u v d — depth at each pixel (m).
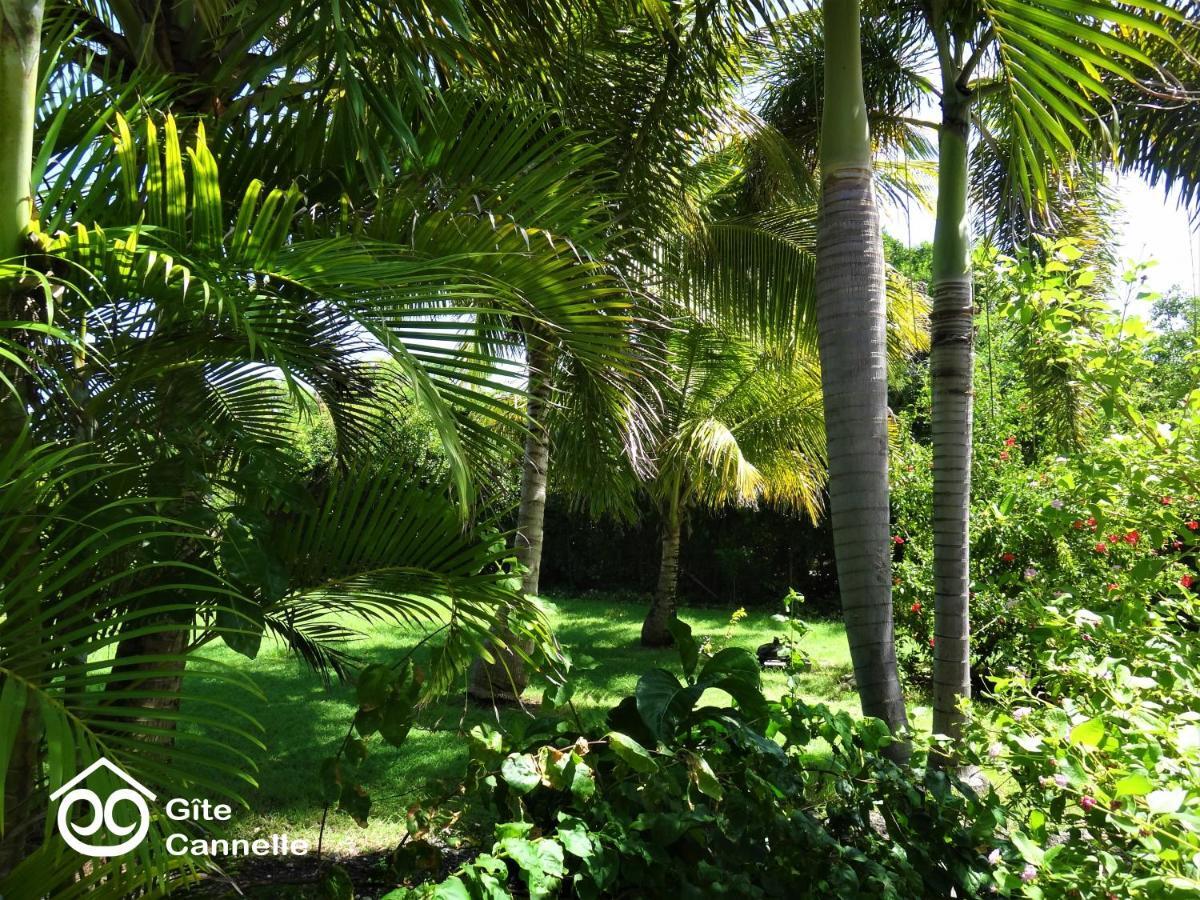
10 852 1.74
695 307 6.55
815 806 2.50
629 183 5.07
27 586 1.43
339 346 2.30
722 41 4.99
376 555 2.41
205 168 1.73
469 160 2.96
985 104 5.35
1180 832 1.91
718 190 7.78
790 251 6.44
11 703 1.30
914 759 2.56
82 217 1.76
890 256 14.48
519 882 2.44
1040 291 3.40
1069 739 2.15
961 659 3.46
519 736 2.49
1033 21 2.91
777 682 7.99
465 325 2.03
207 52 3.01
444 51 2.76
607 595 15.84
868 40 5.47
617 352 3.21
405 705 2.33
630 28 4.99
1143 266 3.30
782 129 7.40
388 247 2.12
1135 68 4.80
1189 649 2.81
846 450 3.02
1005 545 5.80
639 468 4.70
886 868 2.28
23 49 1.58
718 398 9.54
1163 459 3.21
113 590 1.92
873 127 6.44
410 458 2.77
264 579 1.98
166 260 1.58
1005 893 2.11
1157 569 3.19
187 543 2.12
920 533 8.62
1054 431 6.29
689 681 2.79
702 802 2.35
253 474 2.21
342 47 2.36
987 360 8.12
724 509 14.48
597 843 2.04
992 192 5.88
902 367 9.88
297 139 2.82
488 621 2.50
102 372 2.09
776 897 2.18
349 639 2.86
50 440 1.94
